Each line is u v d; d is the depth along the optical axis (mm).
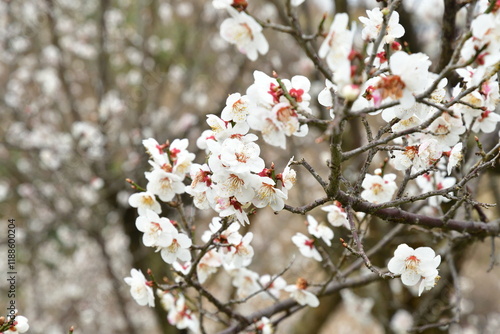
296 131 1422
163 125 4605
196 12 5543
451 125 1671
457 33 2180
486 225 2033
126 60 5105
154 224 1720
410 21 3135
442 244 3301
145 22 4656
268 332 2242
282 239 6539
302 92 1407
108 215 4676
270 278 2441
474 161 2572
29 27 4934
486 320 5746
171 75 5184
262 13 5246
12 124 5113
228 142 1449
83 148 4328
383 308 3924
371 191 2014
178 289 2271
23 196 5059
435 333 3664
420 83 1239
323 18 1197
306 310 4637
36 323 5457
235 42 1369
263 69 4234
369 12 1515
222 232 1907
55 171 4496
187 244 1734
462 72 1681
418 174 1617
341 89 1161
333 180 1403
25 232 4848
